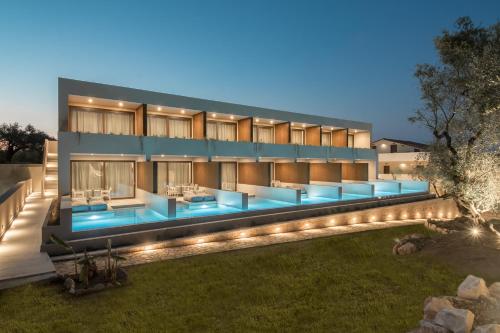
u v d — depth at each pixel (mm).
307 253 10641
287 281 8242
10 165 20453
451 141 13438
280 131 24188
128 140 15523
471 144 12461
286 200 17234
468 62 12375
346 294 7527
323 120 25422
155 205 13914
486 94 11242
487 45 11594
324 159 24234
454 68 13156
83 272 7363
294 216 15242
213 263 9414
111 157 17281
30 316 6082
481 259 9227
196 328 5902
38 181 21156
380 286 8000
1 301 6574
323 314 6512
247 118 21422
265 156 20812
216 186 18297
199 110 18609
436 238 11984
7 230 11203
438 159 13641
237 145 19484
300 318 6355
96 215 13227
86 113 16672
